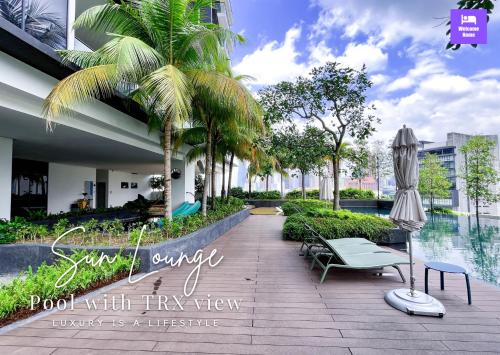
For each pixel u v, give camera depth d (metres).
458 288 3.91
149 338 2.60
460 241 9.81
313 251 5.57
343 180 24.61
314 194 24.28
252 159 12.84
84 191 15.49
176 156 11.99
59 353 2.37
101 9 5.21
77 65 5.16
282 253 6.00
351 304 3.36
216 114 7.71
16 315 3.02
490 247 8.84
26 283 3.32
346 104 8.88
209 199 14.76
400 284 4.08
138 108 7.36
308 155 9.09
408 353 2.38
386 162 22.52
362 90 8.82
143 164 14.42
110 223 5.80
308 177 25.97
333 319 2.97
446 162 23.23
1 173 6.97
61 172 13.81
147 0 5.29
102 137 7.23
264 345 2.49
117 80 4.98
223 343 2.52
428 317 3.03
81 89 4.65
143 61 4.95
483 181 15.75
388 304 3.36
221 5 18.75
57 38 5.73
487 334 2.68
